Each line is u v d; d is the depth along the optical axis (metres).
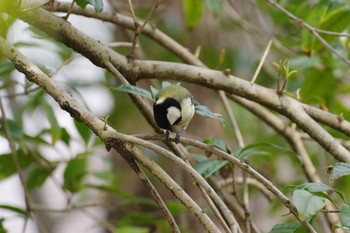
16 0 7.52
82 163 10.39
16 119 12.98
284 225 6.97
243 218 9.21
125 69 8.66
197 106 7.62
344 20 9.91
